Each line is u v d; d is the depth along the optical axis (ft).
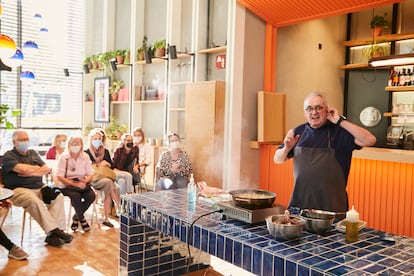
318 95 8.95
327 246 6.24
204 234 7.10
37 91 24.59
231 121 15.66
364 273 5.19
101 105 24.97
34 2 24.26
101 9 25.96
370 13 20.33
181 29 20.22
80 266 11.32
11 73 23.61
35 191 13.76
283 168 15.33
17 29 23.77
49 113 25.11
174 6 19.85
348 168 8.98
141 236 9.87
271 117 15.90
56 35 25.18
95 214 16.31
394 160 11.89
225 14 17.97
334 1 13.25
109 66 24.22
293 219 6.73
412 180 11.63
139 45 22.75
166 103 19.92
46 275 10.65
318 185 8.78
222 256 6.72
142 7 22.86
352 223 6.49
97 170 15.74
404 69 18.92
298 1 13.99
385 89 19.29
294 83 17.88
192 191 9.14
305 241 6.47
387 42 19.83
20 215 16.61
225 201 8.09
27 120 24.23
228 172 15.81
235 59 15.47
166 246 10.39
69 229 14.79
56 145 17.81
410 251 6.07
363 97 20.84
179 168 15.83
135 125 22.76
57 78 25.34
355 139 8.75
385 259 5.71
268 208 7.48
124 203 9.70
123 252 9.84
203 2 18.48
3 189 11.85
